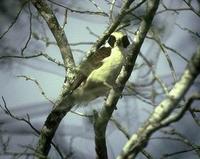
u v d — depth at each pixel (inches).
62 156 403.9
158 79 353.4
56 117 470.3
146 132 320.8
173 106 316.2
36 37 462.6
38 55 446.3
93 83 495.8
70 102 467.8
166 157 394.3
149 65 362.9
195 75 313.3
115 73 506.6
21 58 436.1
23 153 385.1
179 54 409.7
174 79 386.6
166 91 347.9
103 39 487.2
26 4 444.1
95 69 498.0
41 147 474.3
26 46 438.6
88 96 469.1
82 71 492.4
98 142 408.5
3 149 382.3
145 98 362.0
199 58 309.6
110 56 504.1
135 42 392.5
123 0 461.1
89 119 411.8
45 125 475.8
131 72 399.5
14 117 406.3
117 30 486.9
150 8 382.0
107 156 418.3
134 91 365.1
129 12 418.6
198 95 300.2
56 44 482.6
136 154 328.5
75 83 490.0
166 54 394.6
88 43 492.7
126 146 326.3
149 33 403.9
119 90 397.1
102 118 397.7
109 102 397.4
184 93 315.9
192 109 419.5
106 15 482.0
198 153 410.0
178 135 399.5
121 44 509.0
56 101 472.7
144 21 386.0
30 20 442.6
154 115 319.3
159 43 375.2
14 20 418.3
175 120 311.0
